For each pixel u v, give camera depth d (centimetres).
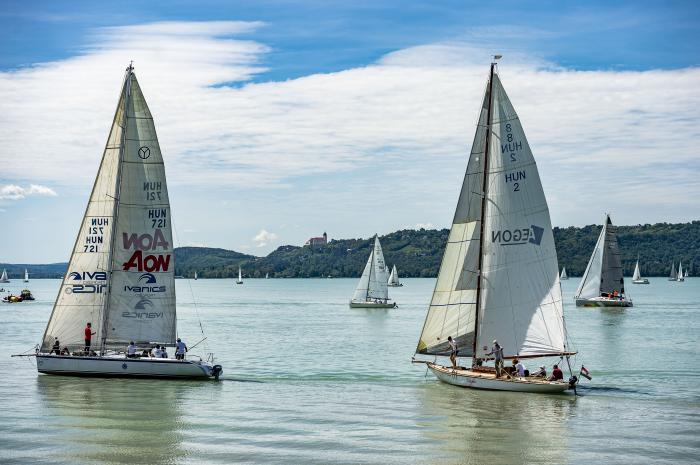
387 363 5894
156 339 4741
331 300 18538
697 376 5222
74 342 4700
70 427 3481
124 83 4694
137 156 4712
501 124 4478
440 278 4653
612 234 13075
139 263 4722
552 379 4475
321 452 3133
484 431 3497
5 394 4188
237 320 10988
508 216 4488
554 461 3050
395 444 3262
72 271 4706
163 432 3419
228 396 4266
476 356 4553
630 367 5700
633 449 3225
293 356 6359
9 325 9375
